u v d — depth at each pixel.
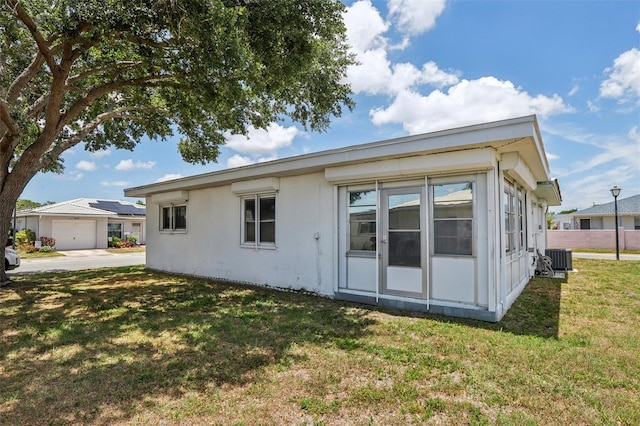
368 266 6.52
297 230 7.70
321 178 7.28
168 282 9.19
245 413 2.70
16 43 7.94
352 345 4.15
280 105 10.96
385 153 5.70
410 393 2.98
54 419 2.62
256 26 5.87
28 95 9.95
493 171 5.23
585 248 22.52
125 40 5.81
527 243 9.03
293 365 3.59
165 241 11.49
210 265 9.83
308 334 4.59
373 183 6.48
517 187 7.40
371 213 6.52
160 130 11.77
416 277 5.91
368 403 2.84
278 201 8.11
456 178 5.57
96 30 5.34
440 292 5.66
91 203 27.47
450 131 5.07
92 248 24.83
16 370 3.53
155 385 3.17
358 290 6.65
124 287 8.45
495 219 5.20
